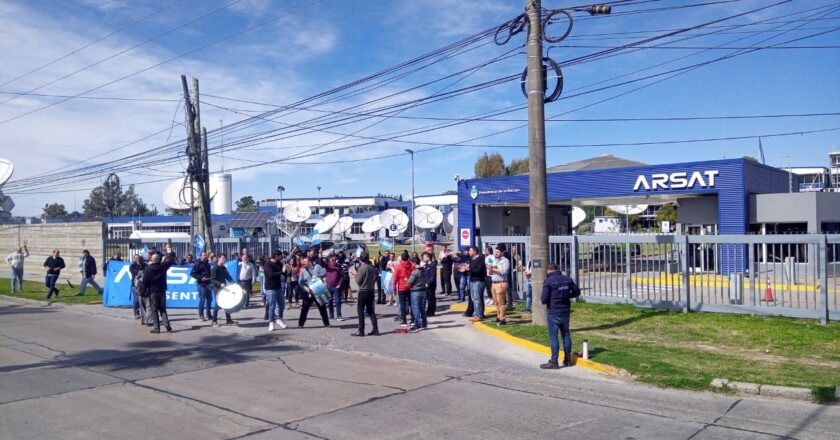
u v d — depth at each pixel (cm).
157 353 1199
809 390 807
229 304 1516
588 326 1393
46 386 929
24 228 3622
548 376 970
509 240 1886
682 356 1061
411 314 1484
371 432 691
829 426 697
